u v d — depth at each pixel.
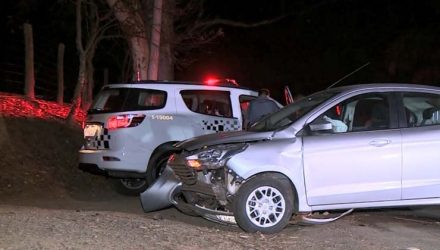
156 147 9.79
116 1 13.98
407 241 7.12
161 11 13.48
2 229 6.59
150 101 9.95
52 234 6.50
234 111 10.54
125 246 6.25
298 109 8.13
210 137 7.89
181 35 16.33
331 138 7.59
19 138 12.07
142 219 7.85
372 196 7.59
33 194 10.26
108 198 10.53
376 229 7.76
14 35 22.55
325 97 8.05
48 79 19.84
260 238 7.07
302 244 6.86
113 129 9.66
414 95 7.96
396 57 23.03
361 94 7.86
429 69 22.38
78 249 6.02
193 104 10.27
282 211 7.39
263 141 7.54
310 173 7.48
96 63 25.12
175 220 8.29
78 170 11.78
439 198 7.70
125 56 21.84
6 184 10.37
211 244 6.61
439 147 7.69
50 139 12.67
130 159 9.63
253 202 7.33
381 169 7.59
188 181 7.78
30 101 15.46
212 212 7.60
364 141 7.60
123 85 9.96
